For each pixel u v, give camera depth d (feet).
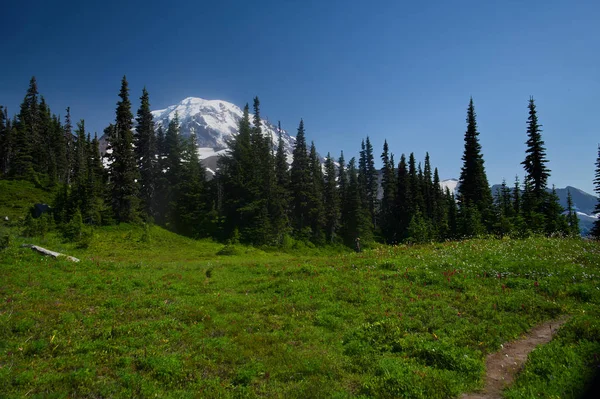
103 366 27.94
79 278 55.26
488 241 77.00
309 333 35.40
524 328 33.88
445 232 182.91
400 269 57.57
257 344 32.71
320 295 47.55
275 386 25.58
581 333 30.14
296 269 63.10
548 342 30.17
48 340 32.50
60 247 109.50
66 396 23.45
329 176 257.34
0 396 22.94
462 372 25.70
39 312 39.09
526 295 41.73
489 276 50.47
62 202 160.86
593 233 139.54
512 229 108.78
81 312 40.91
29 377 25.26
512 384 24.14
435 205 265.34
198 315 40.65
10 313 38.17
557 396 21.42
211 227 209.56
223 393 24.49
